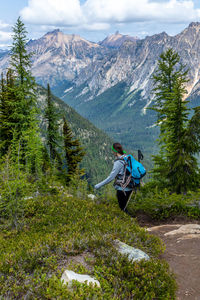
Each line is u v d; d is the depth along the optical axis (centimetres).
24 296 289
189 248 491
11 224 714
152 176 1653
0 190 736
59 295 286
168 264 417
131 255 418
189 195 847
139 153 569
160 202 776
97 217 611
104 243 429
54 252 399
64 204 791
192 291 349
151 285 338
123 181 542
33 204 800
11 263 366
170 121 1617
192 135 1392
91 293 289
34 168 2355
